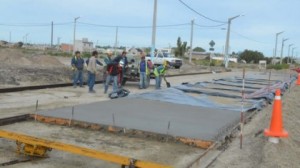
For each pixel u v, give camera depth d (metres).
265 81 29.16
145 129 9.77
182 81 28.14
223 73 44.12
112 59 18.03
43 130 9.76
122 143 8.98
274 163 8.00
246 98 17.45
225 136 9.69
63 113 11.24
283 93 22.34
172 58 47.09
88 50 98.88
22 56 34.66
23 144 7.99
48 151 7.93
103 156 6.77
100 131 9.95
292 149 9.46
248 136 10.26
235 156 8.40
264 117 13.33
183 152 8.54
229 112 13.36
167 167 6.28
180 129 10.07
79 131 9.85
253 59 119.38
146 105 13.82
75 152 7.04
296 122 14.11
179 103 14.76
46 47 117.38
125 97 15.67
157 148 8.73
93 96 16.64
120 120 10.74
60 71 25.48
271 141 9.51
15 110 11.94
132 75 22.00
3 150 7.86
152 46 27.62
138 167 6.45
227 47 55.72
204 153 8.20
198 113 12.79
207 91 19.19
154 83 25.28
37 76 21.77
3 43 95.00
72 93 17.28
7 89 16.36
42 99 14.78
